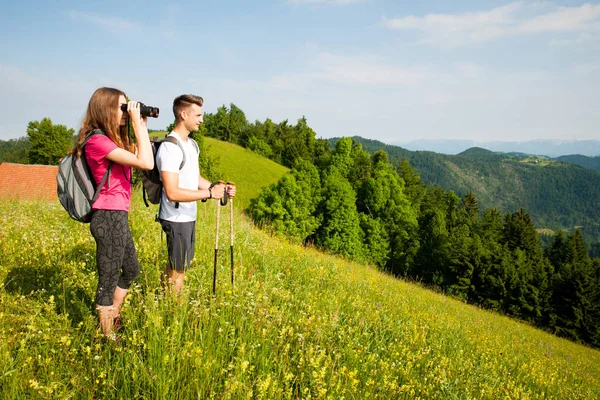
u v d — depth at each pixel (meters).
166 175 3.39
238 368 2.70
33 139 66.44
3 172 37.06
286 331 3.65
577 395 7.66
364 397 3.17
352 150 78.00
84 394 2.32
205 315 3.28
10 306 3.07
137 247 5.00
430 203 89.44
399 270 57.62
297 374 3.18
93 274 3.77
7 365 2.32
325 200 53.16
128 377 2.50
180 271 3.70
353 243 51.88
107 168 2.84
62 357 2.54
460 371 5.18
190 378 2.58
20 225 5.50
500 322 22.44
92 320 3.01
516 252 58.84
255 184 71.44
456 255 54.44
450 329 7.80
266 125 117.44
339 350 3.84
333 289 6.60
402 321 6.38
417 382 3.99
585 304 49.78
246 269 5.28
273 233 13.05
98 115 2.83
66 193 2.82
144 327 2.88
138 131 2.90
